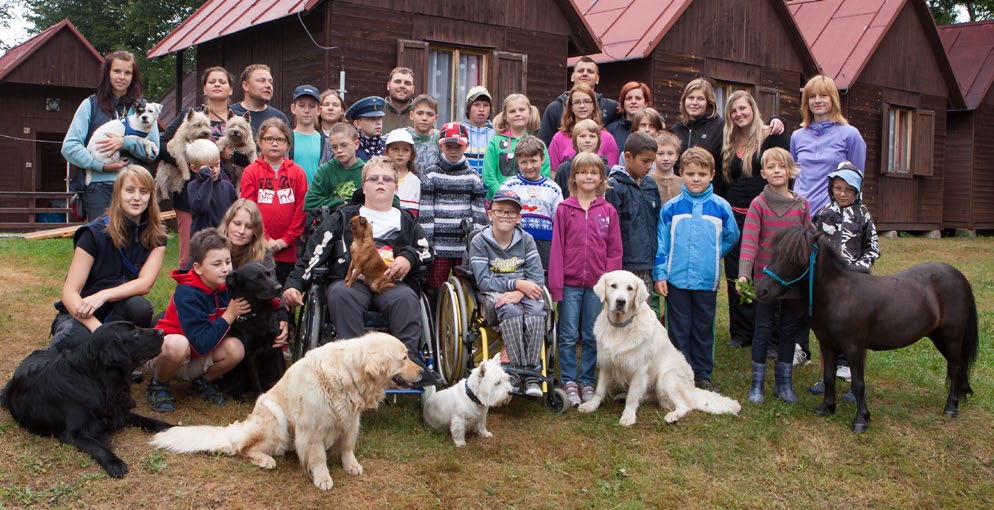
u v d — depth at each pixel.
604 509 4.46
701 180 6.30
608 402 6.13
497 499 4.49
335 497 4.33
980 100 22.45
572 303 6.16
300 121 7.81
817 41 20.38
